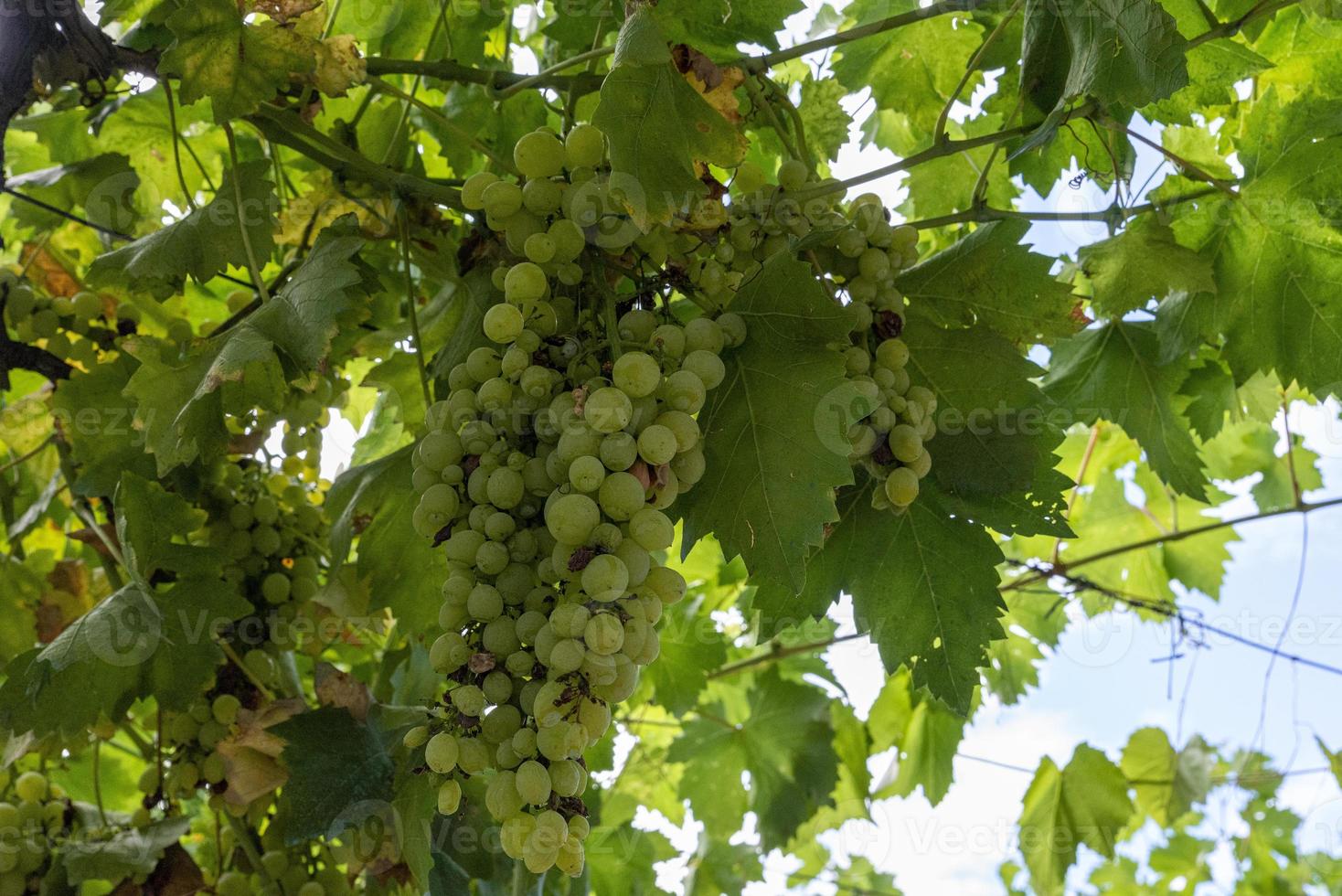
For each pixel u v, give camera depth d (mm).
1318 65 708
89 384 707
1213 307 729
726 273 592
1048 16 659
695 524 556
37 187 751
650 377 515
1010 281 640
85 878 662
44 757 708
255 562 728
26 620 753
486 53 838
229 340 601
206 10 610
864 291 609
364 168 657
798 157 667
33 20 622
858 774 1076
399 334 712
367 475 681
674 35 655
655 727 1111
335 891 696
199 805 825
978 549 621
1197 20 694
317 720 620
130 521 647
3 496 771
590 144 559
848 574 628
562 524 498
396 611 664
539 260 556
